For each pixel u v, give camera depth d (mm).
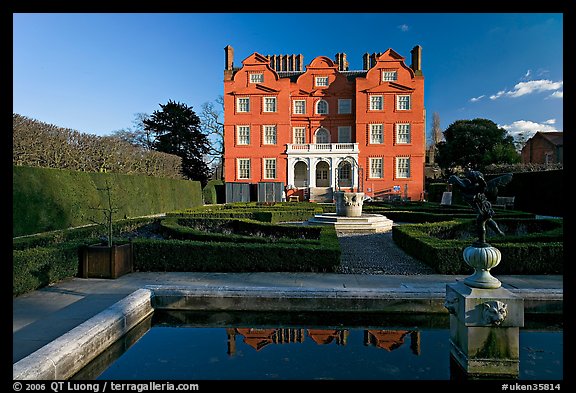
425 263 8789
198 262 8281
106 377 4020
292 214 20078
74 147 19719
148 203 23156
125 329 5016
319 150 35062
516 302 3898
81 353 4016
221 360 4375
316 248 8133
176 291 6066
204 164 47281
